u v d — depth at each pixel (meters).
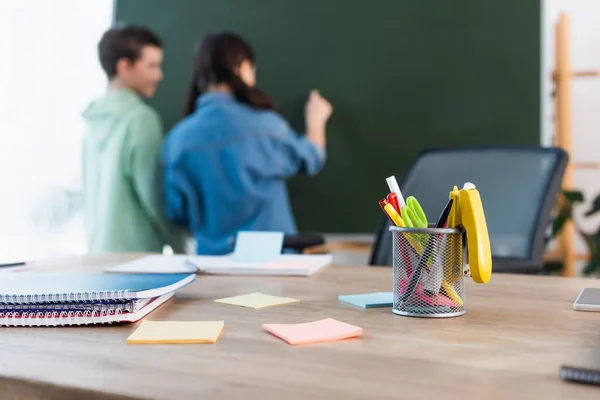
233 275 1.17
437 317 0.76
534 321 0.73
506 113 2.51
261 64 2.81
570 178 2.41
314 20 2.73
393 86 2.64
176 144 2.36
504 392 0.47
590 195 2.66
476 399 0.46
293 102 2.76
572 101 2.68
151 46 2.59
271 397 0.47
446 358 0.57
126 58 2.54
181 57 2.90
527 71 2.48
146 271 1.16
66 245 3.20
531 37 2.47
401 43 2.63
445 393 0.47
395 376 0.51
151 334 0.66
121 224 2.52
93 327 0.72
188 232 2.66
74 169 3.20
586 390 0.47
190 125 2.35
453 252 0.76
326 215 2.73
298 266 1.19
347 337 0.65
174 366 0.55
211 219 2.39
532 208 1.54
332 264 1.34
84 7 3.17
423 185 1.74
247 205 2.38
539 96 2.47
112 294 0.73
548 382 0.49
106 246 2.53
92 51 3.17
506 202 1.59
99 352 0.61
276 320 0.75
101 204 2.54
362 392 0.47
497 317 0.76
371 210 2.67
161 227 2.56
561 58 2.41
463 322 0.73
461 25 2.55
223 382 0.50
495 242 1.57
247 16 2.82
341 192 2.71
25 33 3.26
